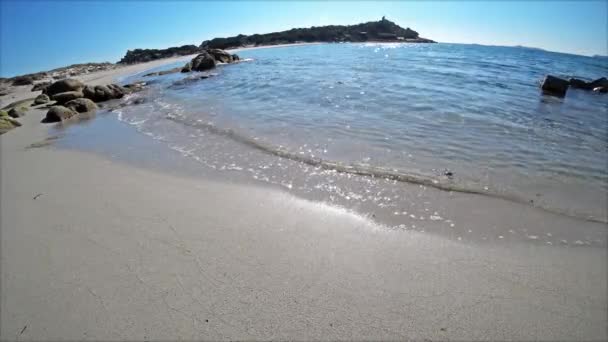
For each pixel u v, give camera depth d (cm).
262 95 1237
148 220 405
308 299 272
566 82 1261
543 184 477
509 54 4306
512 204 423
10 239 387
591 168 531
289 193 466
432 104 970
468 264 312
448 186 471
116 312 269
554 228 370
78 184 533
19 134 937
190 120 915
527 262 314
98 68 4425
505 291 277
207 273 306
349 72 1828
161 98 1379
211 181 516
